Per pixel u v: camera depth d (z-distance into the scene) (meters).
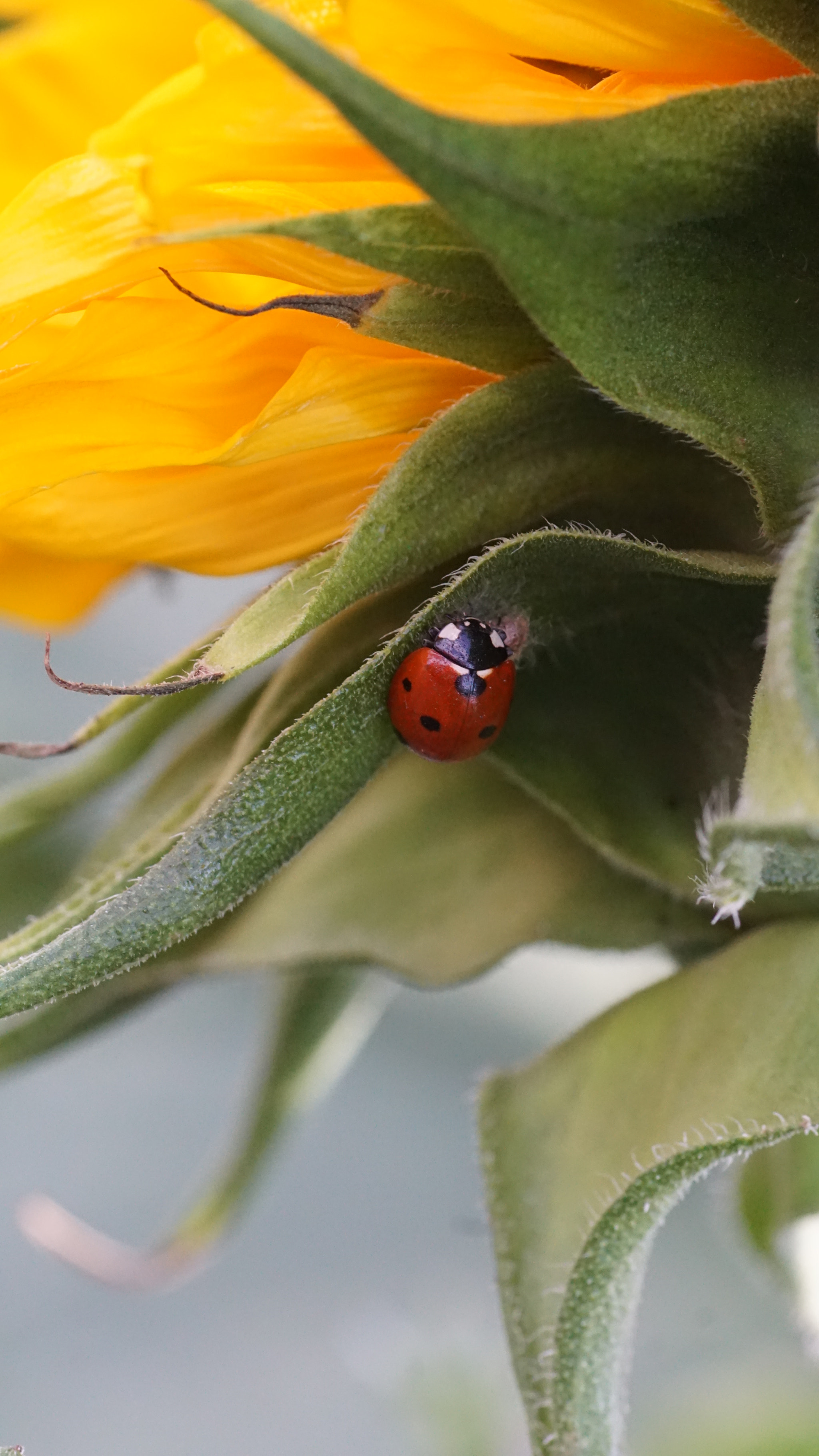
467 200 0.11
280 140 0.12
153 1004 0.15
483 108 0.12
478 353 0.13
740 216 0.12
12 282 0.12
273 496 0.13
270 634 0.12
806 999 0.13
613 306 0.12
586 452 0.13
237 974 0.15
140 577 0.16
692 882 0.14
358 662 0.13
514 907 0.15
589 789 0.14
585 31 0.12
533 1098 0.14
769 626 0.11
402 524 0.12
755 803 0.11
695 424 0.12
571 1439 0.13
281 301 0.12
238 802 0.13
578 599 0.13
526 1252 0.13
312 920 0.15
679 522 0.13
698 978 0.14
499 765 0.14
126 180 0.12
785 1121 0.13
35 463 0.13
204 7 0.13
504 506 0.13
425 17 0.12
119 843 0.14
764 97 0.12
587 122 0.12
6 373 0.13
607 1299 0.13
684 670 0.13
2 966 0.13
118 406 0.13
